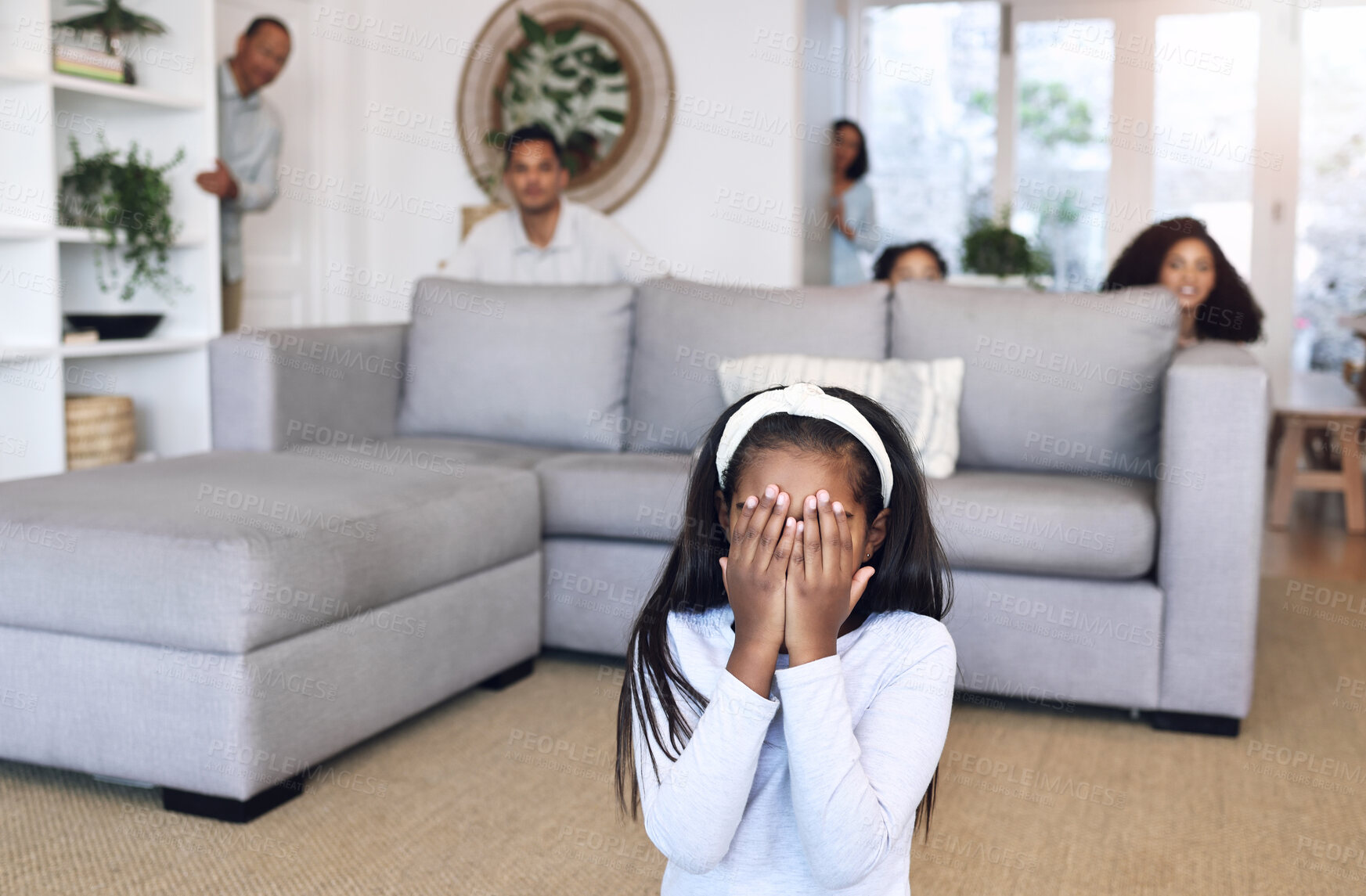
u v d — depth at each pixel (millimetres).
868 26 5902
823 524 811
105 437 3348
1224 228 5641
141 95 3395
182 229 3637
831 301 2779
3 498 1909
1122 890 1540
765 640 813
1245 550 2088
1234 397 2072
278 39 3893
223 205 3928
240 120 3971
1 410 3219
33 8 3137
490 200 4773
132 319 3455
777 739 922
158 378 3691
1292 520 4363
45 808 1763
